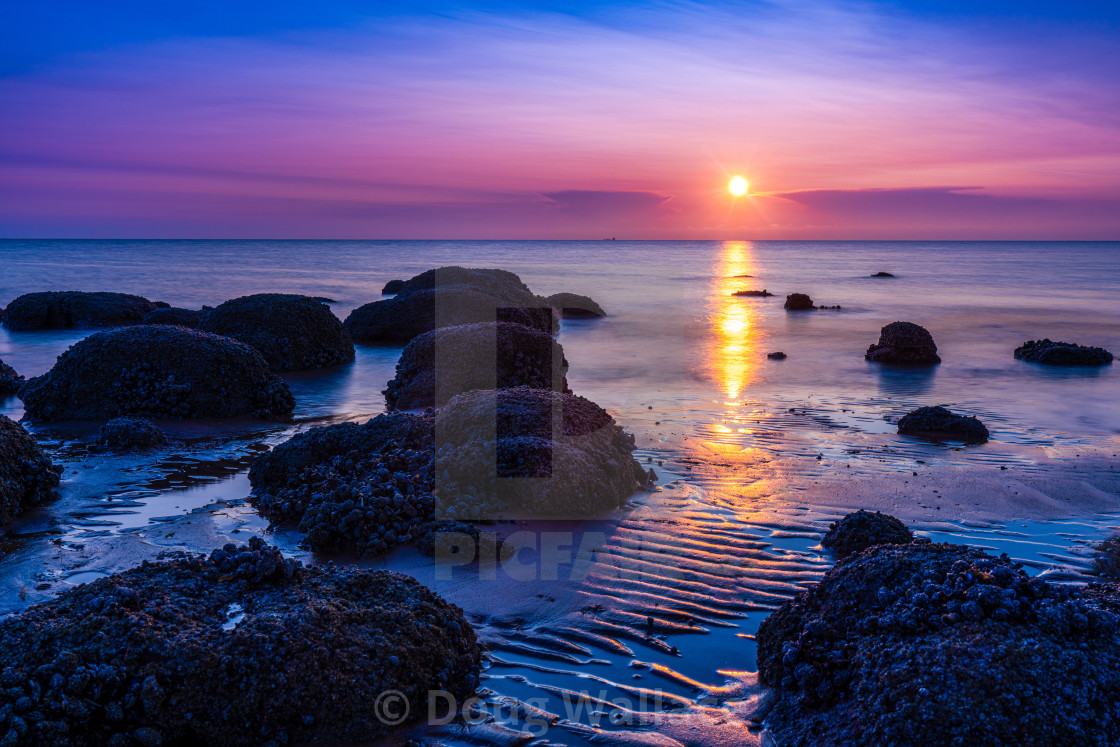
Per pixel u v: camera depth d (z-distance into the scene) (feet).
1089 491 29.63
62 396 43.75
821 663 15.46
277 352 64.34
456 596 20.59
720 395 50.70
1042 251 538.06
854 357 69.10
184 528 26.30
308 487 28.09
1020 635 13.75
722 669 17.12
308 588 17.76
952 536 25.13
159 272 206.49
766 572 22.12
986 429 39.06
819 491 29.55
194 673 14.56
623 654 17.70
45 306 93.25
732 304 127.44
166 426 42.39
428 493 26.76
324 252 430.61
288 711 14.71
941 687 13.28
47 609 15.83
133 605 15.94
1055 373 60.90
